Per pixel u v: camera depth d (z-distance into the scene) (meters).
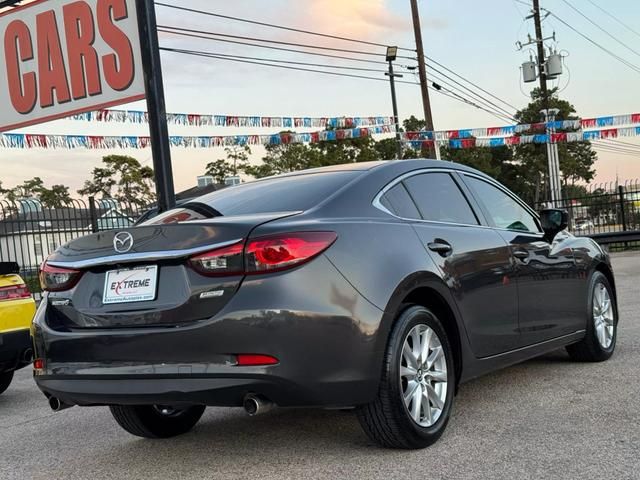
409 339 3.51
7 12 9.91
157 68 8.30
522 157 59.22
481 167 59.41
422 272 3.55
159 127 8.23
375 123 18.50
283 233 3.12
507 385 4.77
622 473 2.96
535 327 4.54
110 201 12.60
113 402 3.27
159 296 3.22
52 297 3.55
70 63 9.44
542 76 27.09
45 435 4.62
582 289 5.14
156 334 3.12
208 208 3.85
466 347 3.87
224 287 3.07
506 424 3.82
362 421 3.39
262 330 2.99
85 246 3.49
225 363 3.01
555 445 3.39
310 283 3.08
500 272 4.20
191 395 3.06
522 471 3.07
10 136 10.72
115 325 3.28
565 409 4.03
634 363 5.17
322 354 3.06
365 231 3.43
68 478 3.59
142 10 8.23
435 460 3.29
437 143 21.67
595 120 19.86
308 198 3.60
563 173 57.31
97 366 3.27
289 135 16.66
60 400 3.49
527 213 5.01
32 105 9.84
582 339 5.20
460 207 4.27
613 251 19.44
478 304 3.97
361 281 3.24
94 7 9.11
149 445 4.09
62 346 3.37
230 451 3.78
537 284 4.58
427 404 3.53
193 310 3.11
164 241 3.23
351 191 3.65
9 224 11.48
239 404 3.09
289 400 3.06
